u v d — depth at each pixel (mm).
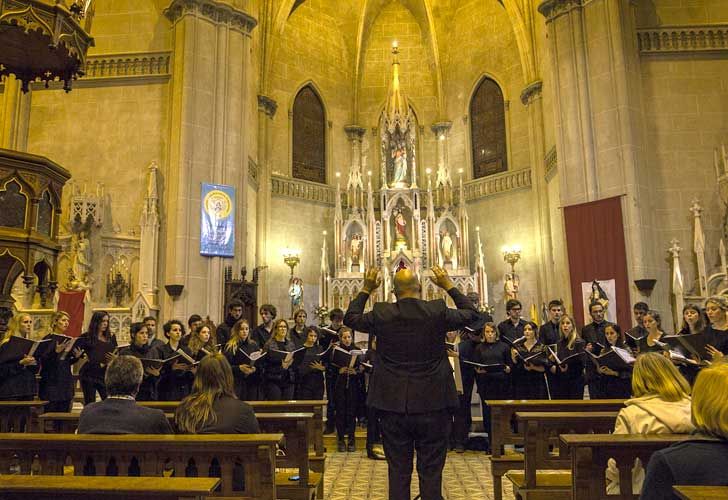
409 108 25984
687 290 14953
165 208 16516
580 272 15312
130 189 16906
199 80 16766
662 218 15312
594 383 8844
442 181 24781
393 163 24672
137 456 4078
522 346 9164
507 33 24797
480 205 24750
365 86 26922
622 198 14945
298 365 10148
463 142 26031
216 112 16938
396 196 24078
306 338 10430
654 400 4094
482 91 25766
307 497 5328
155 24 17719
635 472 4234
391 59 26828
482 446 10133
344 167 26203
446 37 26672
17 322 8438
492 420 6574
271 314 10367
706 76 16016
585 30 16188
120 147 17156
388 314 4539
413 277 4734
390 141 24922
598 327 9367
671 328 14680
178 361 8906
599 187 15445
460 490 7395
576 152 15891
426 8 25984
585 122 15789
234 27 17625
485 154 25312
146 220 16234
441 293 22547
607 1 15789
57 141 17297
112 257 16516
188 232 16016
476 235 24578
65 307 15500
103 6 17891
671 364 4199
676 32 16094
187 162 16281
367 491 7375
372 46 26750
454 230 23875
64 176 8883
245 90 17625
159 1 17812
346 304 22688
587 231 15328
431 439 4438
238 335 9156
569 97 16188
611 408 6438
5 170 7957
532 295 22609
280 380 9602
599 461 3846
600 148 15531
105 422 4332
